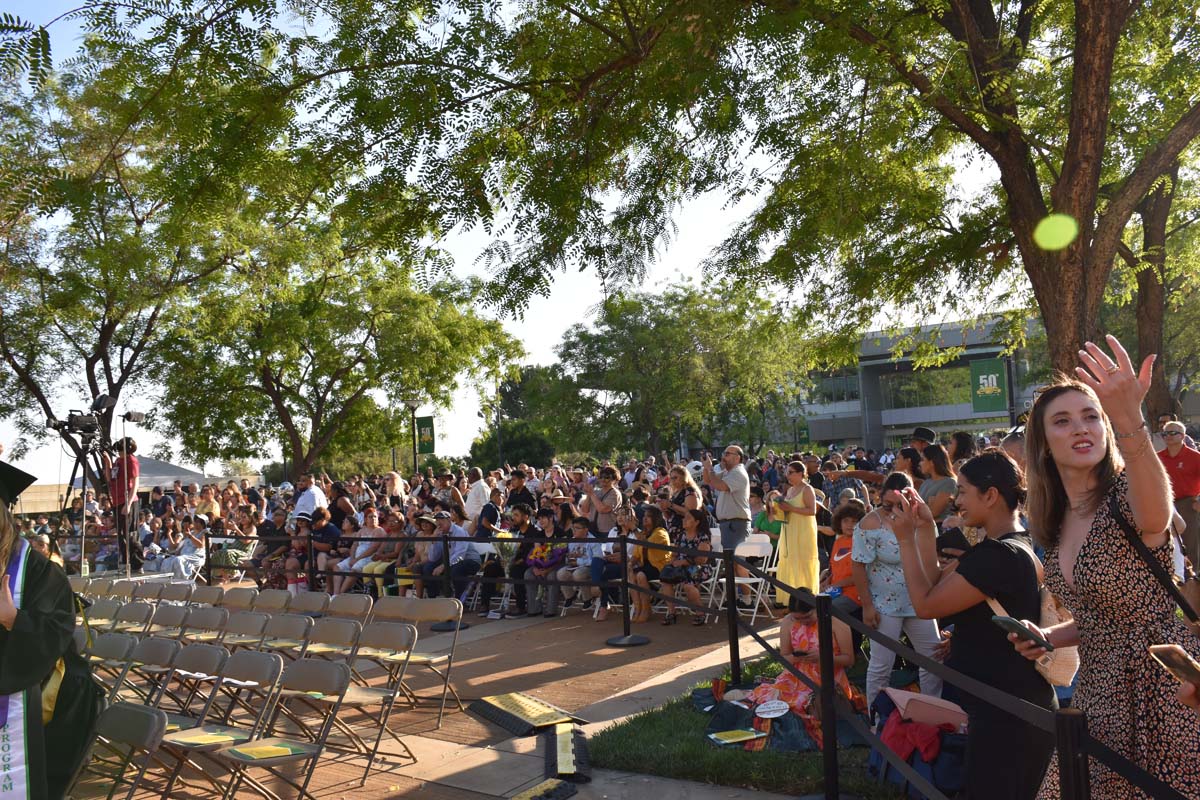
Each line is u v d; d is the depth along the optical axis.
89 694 3.91
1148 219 12.95
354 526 14.77
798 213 9.17
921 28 8.79
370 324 28.83
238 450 28.72
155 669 7.76
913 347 16.23
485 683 8.48
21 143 14.22
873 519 6.29
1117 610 2.82
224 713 7.41
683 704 7.16
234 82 6.94
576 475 19.42
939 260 12.45
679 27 7.26
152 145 8.18
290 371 28.72
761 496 15.41
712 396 45.88
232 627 7.74
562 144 8.29
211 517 18.06
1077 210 8.10
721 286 10.55
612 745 6.12
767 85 8.31
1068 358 8.13
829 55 7.95
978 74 8.79
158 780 6.09
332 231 8.65
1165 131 11.09
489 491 15.14
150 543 18.50
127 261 17.28
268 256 20.19
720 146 8.56
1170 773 2.68
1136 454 2.69
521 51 8.10
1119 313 32.50
